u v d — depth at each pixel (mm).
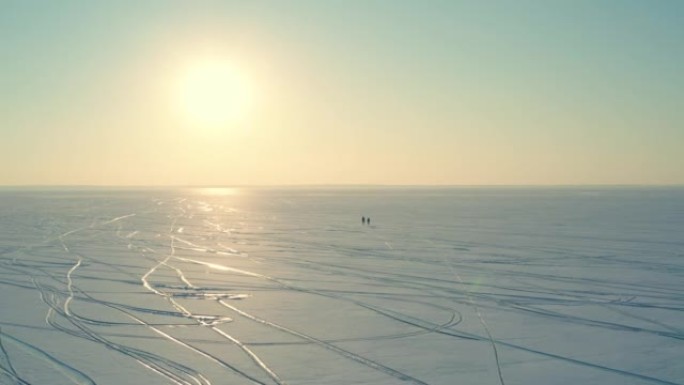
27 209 83750
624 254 33188
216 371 13266
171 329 16859
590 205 90750
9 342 15406
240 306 20016
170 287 23344
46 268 28000
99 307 19594
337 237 43625
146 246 37594
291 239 42312
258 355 14477
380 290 23141
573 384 12742
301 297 21641
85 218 64500
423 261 31062
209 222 59156
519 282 24922
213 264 29766
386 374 13227
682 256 32281
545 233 45500
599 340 16125
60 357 14172
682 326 17609
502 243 39062
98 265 29094
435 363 14039
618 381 12953
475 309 19875
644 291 22906
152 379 12688
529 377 13141
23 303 20125
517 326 17625
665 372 13539
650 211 73375
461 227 51781
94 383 12430
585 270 27859
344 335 16453
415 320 18266
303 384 12531
